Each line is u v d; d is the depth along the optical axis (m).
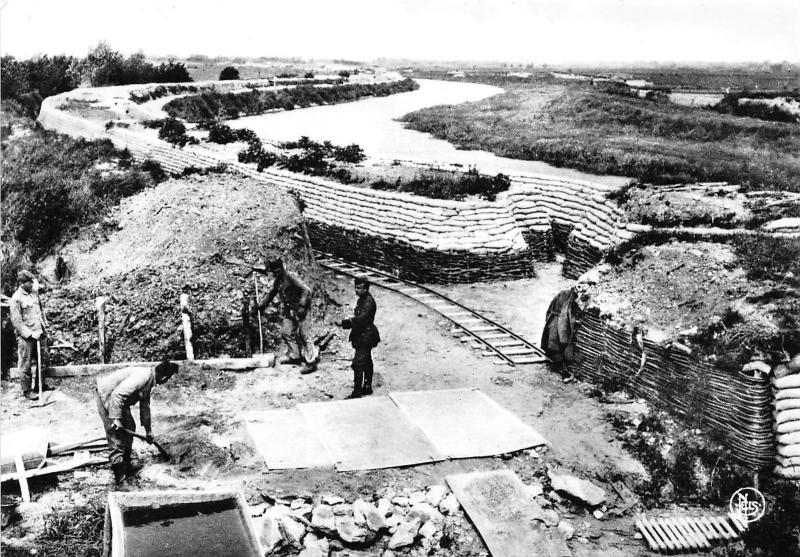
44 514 8.00
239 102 47.16
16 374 11.30
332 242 19.44
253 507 8.23
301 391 11.44
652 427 10.31
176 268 13.38
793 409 9.16
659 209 16.34
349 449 9.62
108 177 23.09
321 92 56.06
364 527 8.11
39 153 26.83
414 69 109.12
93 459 8.91
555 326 12.48
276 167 22.31
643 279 12.38
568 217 18.77
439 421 10.52
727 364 9.62
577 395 11.66
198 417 10.32
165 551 6.74
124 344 12.01
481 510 8.53
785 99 29.73
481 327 14.41
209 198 16.64
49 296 12.67
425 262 17.22
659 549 8.13
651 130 31.34
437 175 20.39
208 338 12.37
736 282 11.46
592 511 8.79
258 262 14.16
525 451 9.88
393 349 13.42
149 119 32.47
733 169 20.19
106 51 51.81
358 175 20.75
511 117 39.78
